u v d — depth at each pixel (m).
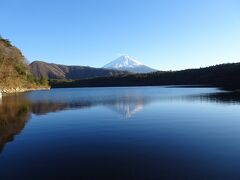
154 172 17.64
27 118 40.88
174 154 21.17
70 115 43.84
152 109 50.88
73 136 28.05
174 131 29.75
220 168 18.05
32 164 19.55
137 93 115.25
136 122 36.03
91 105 60.59
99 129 31.52
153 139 26.06
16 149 23.38
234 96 77.56
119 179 16.75
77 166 18.97
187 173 17.36
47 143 25.30
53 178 17.06
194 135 27.59
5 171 18.31
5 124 35.66
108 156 20.98
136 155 21.11
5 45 178.62
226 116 40.16
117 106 57.34
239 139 25.64
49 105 62.19
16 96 105.00
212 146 23.22
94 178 16.94
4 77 150.75
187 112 45.44
